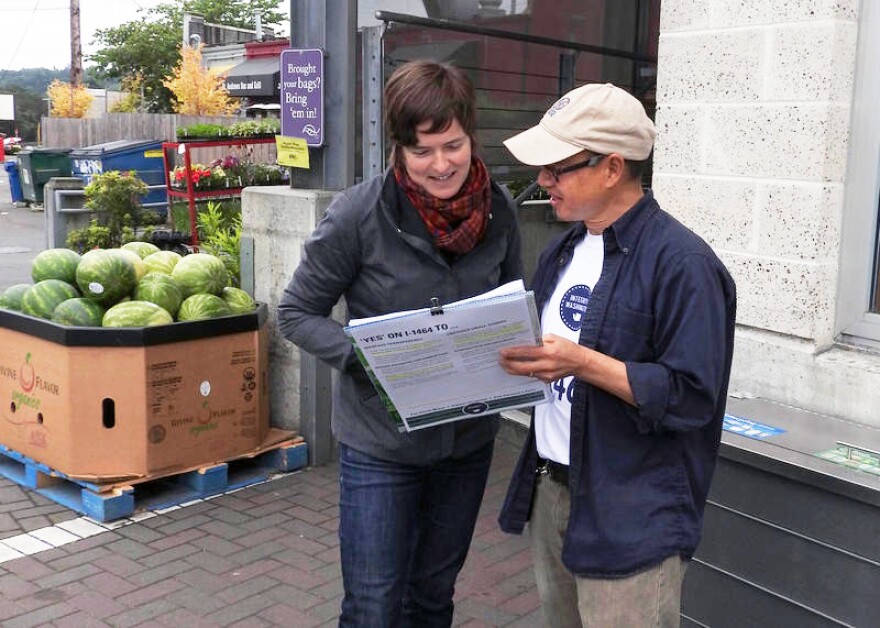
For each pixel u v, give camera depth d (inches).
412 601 112.3
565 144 80.7
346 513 103.0
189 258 195.3
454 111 89.7
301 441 204.8
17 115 2778.1
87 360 172.6
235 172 476.1
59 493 185.3
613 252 83.4
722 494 110.4
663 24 148.2
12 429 191.0
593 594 83.4
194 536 169.0
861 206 130.7
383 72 194.9
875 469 100.4
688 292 78.0
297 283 100.5
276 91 804.0
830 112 127.7
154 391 176.4
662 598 81.8
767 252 137.4
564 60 242.5
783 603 105.7
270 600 146.1
